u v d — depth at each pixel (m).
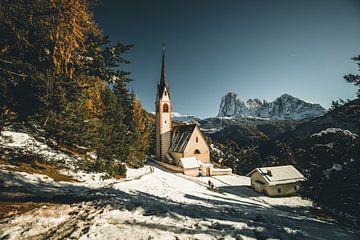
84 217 8.45
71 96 8.92
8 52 6.56
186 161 46.09
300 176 35.53
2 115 8.77
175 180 34.03
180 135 56.53
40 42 6.73
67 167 21.88
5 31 6.14
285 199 31.67
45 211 8.50
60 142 23.48
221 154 97.56
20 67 6.79
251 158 73.94
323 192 18.11
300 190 21.56
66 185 15.88
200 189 30.02
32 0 6.28
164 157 59.22
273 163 64.81
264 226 10.13
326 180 17.95
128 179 25.77
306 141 22.80
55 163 21.25
